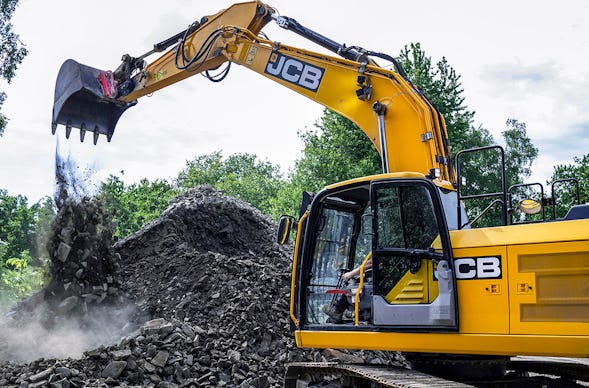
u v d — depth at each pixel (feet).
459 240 19.66
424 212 20.33
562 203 42.42
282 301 38.65
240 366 32.07
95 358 29.48
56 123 34.73
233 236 52.06
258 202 217.97
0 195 93.97
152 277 41.42
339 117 103.45
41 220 37.99
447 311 19.13
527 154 145.59
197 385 29.94
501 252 18.74
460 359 21.33
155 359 30.37
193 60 32.14
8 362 30.01
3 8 86.74
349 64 26.91
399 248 20.42
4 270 66.49
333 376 23.20
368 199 24.09
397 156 24.58
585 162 87.56
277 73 28.89
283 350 34.55
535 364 24.36
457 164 21.68
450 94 100.32
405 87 24.68
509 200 22.75
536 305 18.04
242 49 30.27
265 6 31.17
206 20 32.86
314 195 23.48
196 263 41.27
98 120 35.63
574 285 17.66
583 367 23.18
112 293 37.55
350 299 22.36
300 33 28.94
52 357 31.71
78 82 33.91
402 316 19.90
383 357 34.78
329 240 23.57
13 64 87.35
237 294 37.88
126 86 34.76
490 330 18.58
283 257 50.16
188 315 36.47
